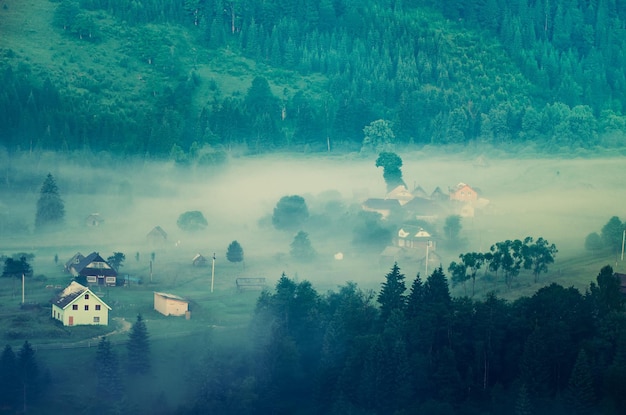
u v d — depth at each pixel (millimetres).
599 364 197875
